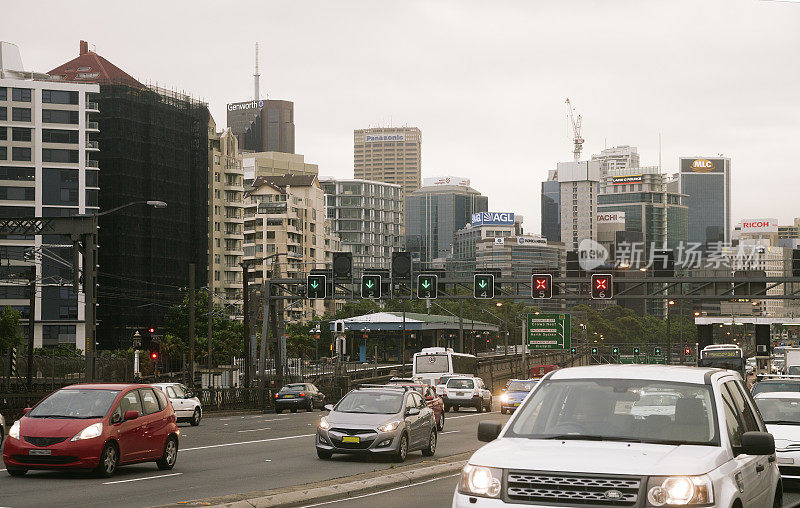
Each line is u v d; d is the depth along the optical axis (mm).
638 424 8469
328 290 57594
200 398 53844
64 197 141000
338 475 20266
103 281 151250
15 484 18078
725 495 7586
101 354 94688
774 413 18484
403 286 56594
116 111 153875
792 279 52969
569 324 97750
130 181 154125
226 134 187625
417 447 24594
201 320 124250
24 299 134375
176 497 16250
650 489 7328
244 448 27875
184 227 163000
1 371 58188
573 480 7461
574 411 8750
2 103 138750
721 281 53531
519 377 111188
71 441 18625
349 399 24672
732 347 69062
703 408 8602
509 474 7645
